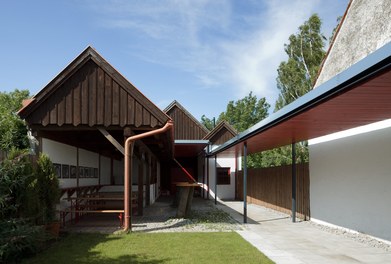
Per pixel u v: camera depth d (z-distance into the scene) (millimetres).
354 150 8727
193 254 6238
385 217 7496
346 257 6367
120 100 9008
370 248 7102
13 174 6316
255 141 10891
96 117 8938
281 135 9336
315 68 23500
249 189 18969
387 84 4387
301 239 8008
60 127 8992
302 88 23719
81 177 12180
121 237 7797
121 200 11289
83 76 9047
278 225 10203
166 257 6016
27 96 21969
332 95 4945
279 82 25719
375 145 7879
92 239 7570
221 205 17266
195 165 27719
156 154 19875
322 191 10367
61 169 10195
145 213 12484
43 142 9055
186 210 11273
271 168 15078
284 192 13422
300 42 25016
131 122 8945
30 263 5699
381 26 9234
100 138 12117
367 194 8148
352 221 8758
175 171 27547
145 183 15812
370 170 8047
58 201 7875
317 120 6945
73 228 9070
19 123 10125
